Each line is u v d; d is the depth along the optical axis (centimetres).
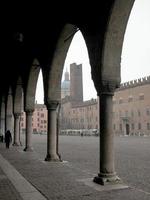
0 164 1550
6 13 1566
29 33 1756
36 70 2106
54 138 1692
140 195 866
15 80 2650
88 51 1132
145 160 1808
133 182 1064
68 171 1320
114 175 1034
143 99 9038
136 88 9325
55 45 1512
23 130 11756
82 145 3488
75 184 1027
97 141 4691
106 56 1027
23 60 2234
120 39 1031
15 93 2719
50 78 1619
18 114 2819
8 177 1162
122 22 1017
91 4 1098
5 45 2069
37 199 820
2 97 3572
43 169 1378
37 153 2195
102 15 1033
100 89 1049
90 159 1833
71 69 13375
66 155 2119
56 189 949
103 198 833
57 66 1590
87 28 1134
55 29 1472
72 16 1255
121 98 9962
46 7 1399
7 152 2264
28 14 1532
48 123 1689
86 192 908
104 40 1017
